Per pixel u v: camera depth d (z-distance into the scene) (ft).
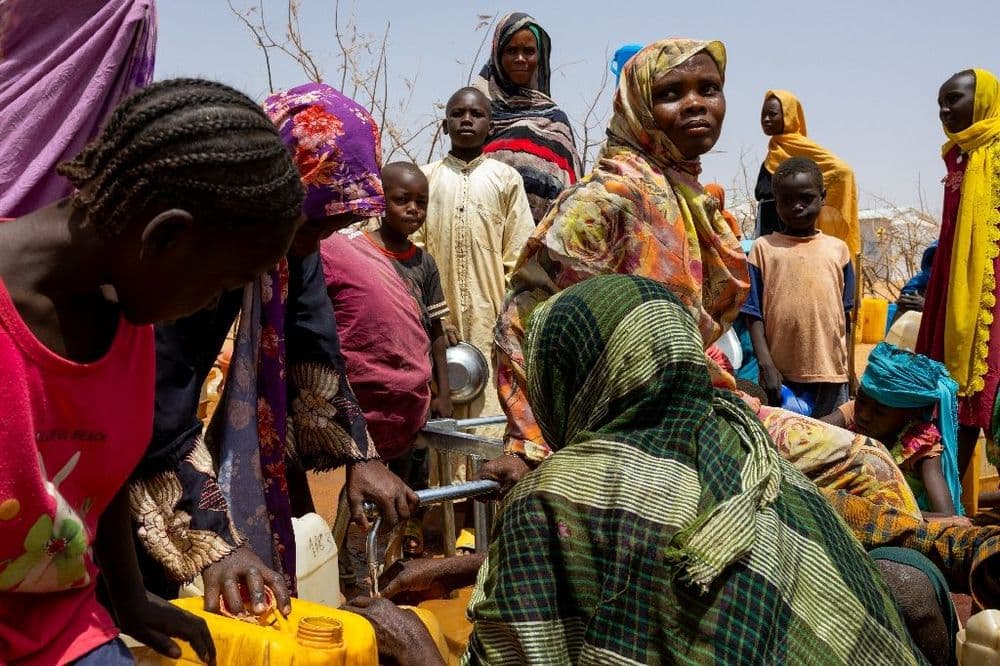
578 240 11.33
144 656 7.01
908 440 14.32
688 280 11.74
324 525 10.87
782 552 6.68
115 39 9.19
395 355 14.30
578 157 23.80
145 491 7.82
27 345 5.09
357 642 7.31
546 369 7.52
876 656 6.65
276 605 7.73
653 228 11.53
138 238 5.25
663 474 6.86
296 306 10.19
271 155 5.36
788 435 11.88
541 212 22.04
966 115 21.45
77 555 5.70
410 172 17.42
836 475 11.62
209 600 7.56
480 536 12.87
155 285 5.37
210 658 6.97
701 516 6.59
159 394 8.02
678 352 7.11
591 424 7.29
